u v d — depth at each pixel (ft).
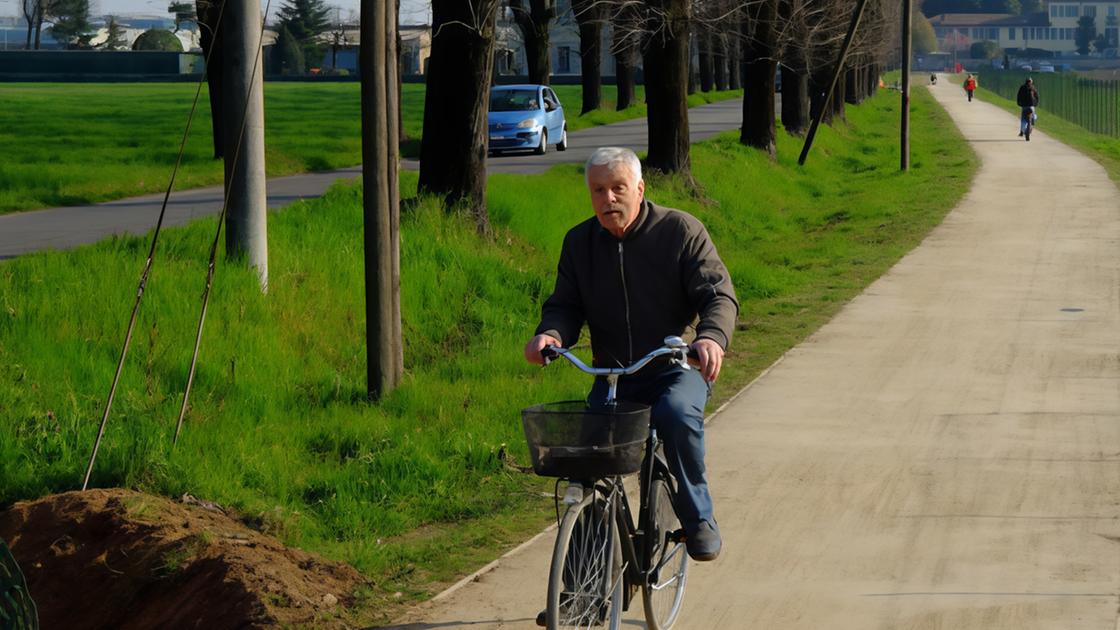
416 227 54.70
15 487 27.45
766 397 37.60
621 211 18.76
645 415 17.07
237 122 43.34
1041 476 28.99
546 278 55.26
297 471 29.89
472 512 27.61
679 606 20.88
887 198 102.78
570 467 16.96
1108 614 20.81
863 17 182.60
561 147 131.44
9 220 71.77
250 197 43.78
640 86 330.95
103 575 23.07
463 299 49.34
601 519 17.87
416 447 31.01
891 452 31.24
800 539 24.88
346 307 43.96
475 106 58.54
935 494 27.71
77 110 194.70
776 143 128.06
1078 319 49.90
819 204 105.29
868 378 40.09
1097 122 229.25
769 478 29.12
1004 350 44.11
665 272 18.95
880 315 51.88
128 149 123.03
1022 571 22.90
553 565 16.74
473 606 21.71
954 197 100.89
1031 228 80.48
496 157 123.03
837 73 125.49
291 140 134.82
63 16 471.21
